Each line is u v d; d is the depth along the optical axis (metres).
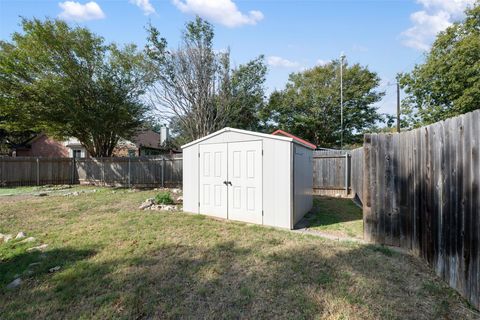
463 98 13.67
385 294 2.52
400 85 17.36
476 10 14.40
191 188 6.51
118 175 13.45
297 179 5.48
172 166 12.38
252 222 5.45
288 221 5.04
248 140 5.55
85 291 2.64
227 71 14.32
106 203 7.83
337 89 20.88
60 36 11.59
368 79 21.17
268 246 3.95
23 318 2.22
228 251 3.74
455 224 2.50
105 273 3.05
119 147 18.34
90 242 4.12
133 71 13.78
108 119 13.03
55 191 11.09
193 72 13.48
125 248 3.86
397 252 3.63
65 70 11.74
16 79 11.16
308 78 22.17
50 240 4.25
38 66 11.30
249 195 5.52
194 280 2.87
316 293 2.56
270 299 2.47
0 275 3.01
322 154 10.13
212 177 6.08
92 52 12.48
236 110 15.04
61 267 3.21
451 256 2.58
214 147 6.06
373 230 4.11
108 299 2.49
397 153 3.88
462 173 2.36
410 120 17.02
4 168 12.89
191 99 13.59
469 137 2.25
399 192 3.87
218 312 2.29
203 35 13.55
